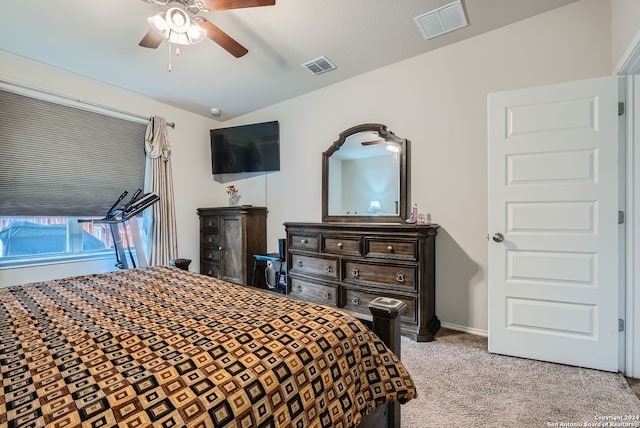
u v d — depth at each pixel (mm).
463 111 2617
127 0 1945
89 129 3145
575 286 2012
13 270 2701
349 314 1215
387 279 2590
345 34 2432
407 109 2887
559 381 1846
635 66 1807
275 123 3812
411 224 2557
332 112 3381
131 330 1014
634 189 1887
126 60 2725
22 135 2721
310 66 2936
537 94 2078
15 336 972
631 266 1904
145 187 3586
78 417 589
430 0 2049
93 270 3201
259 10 2113
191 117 4094
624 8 1852
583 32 2141
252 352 863
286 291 3340
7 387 682
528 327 2135
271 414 744
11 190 2684
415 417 1529
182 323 1073
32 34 2311
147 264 3348
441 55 2699
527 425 1468
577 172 1985
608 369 1938
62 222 3086
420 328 2430
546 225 2074
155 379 714
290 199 3781
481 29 2438
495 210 2221
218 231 3926
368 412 999
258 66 2902
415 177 2855
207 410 657
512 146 2156
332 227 2896
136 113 3486
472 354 2211
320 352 930
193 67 2885
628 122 1895
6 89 2605
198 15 2115
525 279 2143
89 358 820
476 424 1478
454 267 2676
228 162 4113
